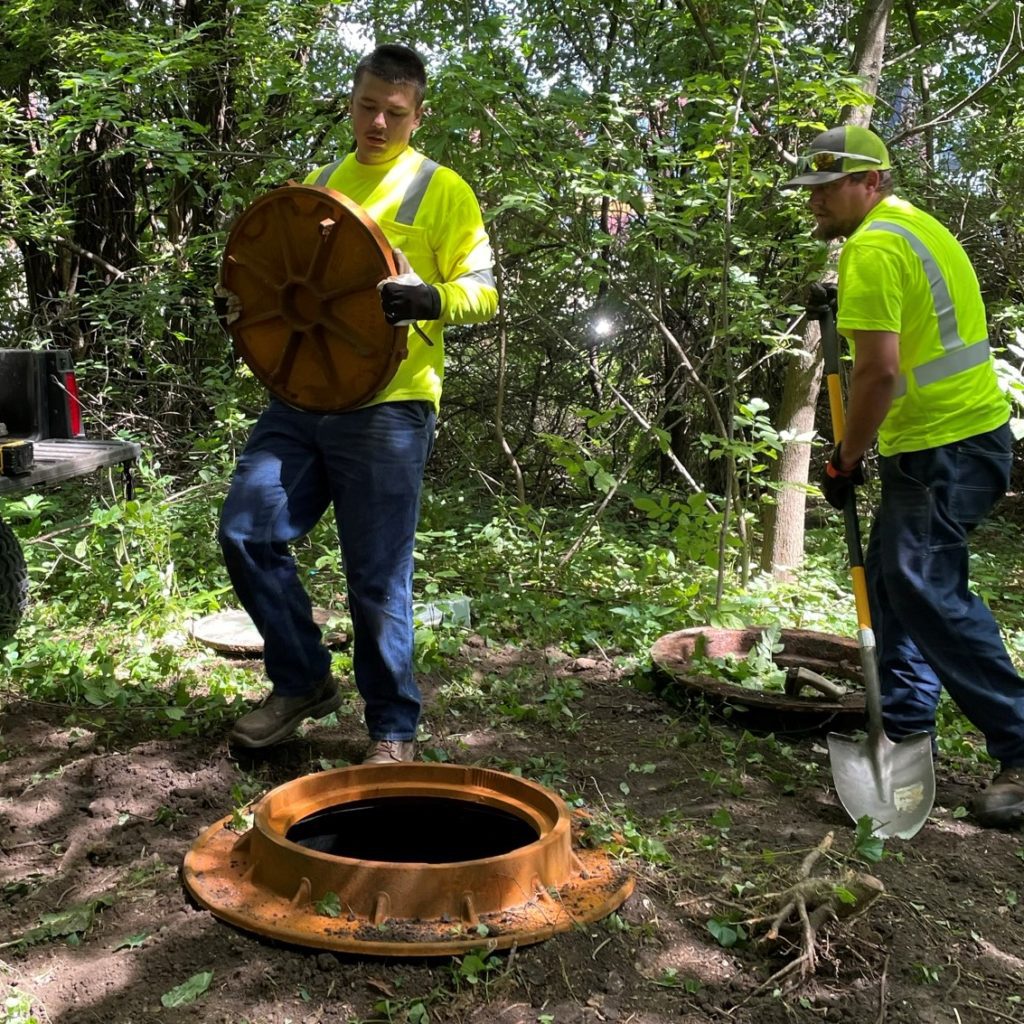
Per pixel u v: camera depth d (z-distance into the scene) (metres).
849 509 3.69
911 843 3.27
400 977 2.41
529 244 7.34
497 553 6.59
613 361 8.84
